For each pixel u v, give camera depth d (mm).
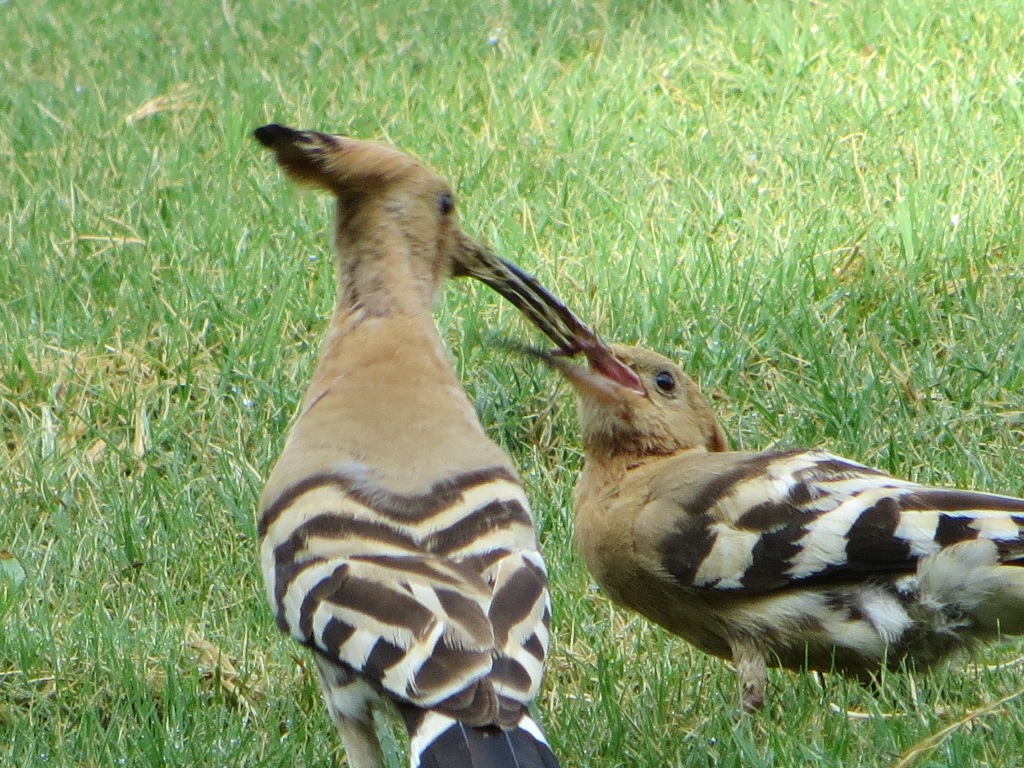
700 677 8852
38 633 9211
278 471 7121
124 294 12867
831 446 10812
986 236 13172
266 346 12062
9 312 12703
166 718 8461
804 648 8445
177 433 11398
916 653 8344
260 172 15195
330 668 6598
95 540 10156
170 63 18188
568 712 8352
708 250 13211
